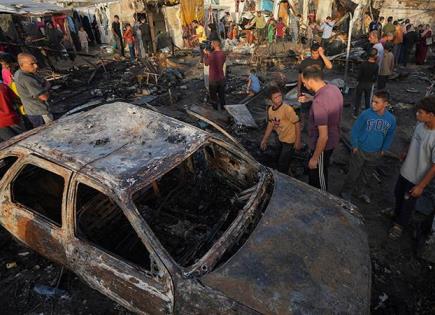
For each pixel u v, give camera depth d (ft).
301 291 8.13
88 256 9.27
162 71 37.29
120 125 11.71
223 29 58.80
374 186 16.96
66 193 9.44
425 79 35.63
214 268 8.58
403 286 11.48
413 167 11.83
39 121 18.19
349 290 8.37
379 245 13.21
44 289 11.65
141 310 8.84
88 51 56.70
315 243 9.40
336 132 13.39
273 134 22.16
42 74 39.04
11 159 12.05
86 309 11.01
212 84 26.37
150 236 8.54
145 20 51.37
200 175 13.98
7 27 39.37
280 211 10.30
